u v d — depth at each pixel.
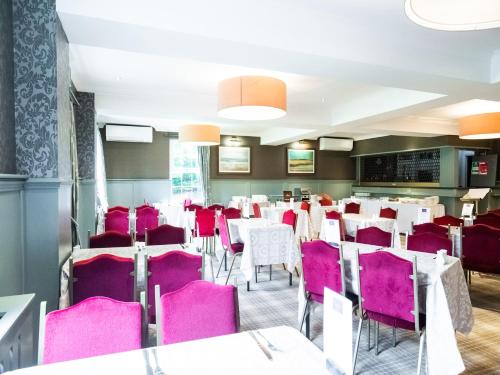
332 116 6.79
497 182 8.28
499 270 3.38
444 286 2.20
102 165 8.19
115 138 8.29
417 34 3.33
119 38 2.62
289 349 1.28
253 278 4.59
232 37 2.65
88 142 5.12
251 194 10.30
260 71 4.38
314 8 2.91
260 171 10.42
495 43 3.56
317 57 3.04
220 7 2.62
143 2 2.40
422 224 3.97
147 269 2.35
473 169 8.68
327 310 1.04
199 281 1.70
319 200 9.19
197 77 4.65
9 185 1.94
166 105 5.57
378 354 2.59
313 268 2.69
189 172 9.82
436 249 3.18
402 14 2.94
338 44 3.06
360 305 2.39
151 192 9.12
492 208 8.31
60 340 1.38
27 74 2.25
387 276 2.22
